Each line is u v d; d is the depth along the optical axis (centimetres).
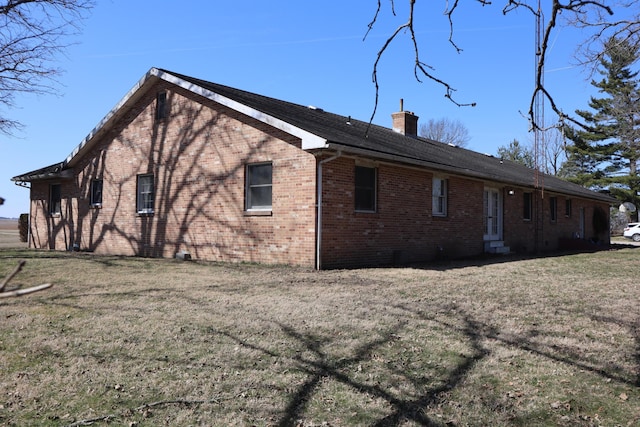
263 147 1291
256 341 580
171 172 1521
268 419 399
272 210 1270
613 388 464
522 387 464
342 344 572
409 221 1469
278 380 472
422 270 1205
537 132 417
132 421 392
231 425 388
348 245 1259
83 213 1817
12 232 4081
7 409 410
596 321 684
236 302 776
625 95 1423
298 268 1186
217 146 1401
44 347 558
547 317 704
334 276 1057
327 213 1202
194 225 1449
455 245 1667
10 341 579
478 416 407
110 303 772
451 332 623
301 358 528
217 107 1405
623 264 1424
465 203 1730
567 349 566
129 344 568
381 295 839
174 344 568
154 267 1214
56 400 428
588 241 2481
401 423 395
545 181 2388
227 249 1362
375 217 1345
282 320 666
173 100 1528
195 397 435
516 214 2067
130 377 476
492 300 811
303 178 1210
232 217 1352
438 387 462
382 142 1491
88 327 635
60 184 1952
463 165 1694
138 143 1630
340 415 406
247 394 443
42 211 2017
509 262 1485
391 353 546
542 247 2264
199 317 682
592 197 2680
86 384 459
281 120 1212
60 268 1183
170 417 399
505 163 2705
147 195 1614
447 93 429
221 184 1384
